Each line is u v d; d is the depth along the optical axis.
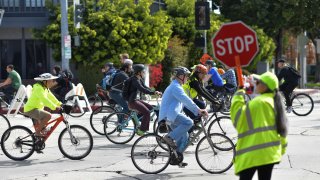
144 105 34.66
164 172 26.92
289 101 50.28
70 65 73.19
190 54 84.25
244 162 17.36
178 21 83.19
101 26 68.75
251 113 17.48
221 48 22.08
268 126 17.42
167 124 27.41
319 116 49.91
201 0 57.09
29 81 72.38
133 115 35.66
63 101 52.06
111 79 38.00
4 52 73.94
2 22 70.50
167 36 72.81
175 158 26.44
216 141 26.94
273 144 17.36
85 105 56.09
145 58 70.44
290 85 50.09
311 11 98.94
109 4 70.94
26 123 47.41
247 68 94.25
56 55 69.44
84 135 30.81
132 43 69.19
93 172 27.14
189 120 26.47
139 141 26.75
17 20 70.62
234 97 18.03
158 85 79.19
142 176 26.17
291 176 25.52
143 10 70.62
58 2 73.62
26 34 73.75
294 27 104.00
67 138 30.72
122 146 34.91
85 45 67.69
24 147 30.59
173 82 27.03
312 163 28.33
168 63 78.81
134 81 34.22
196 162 29.03
